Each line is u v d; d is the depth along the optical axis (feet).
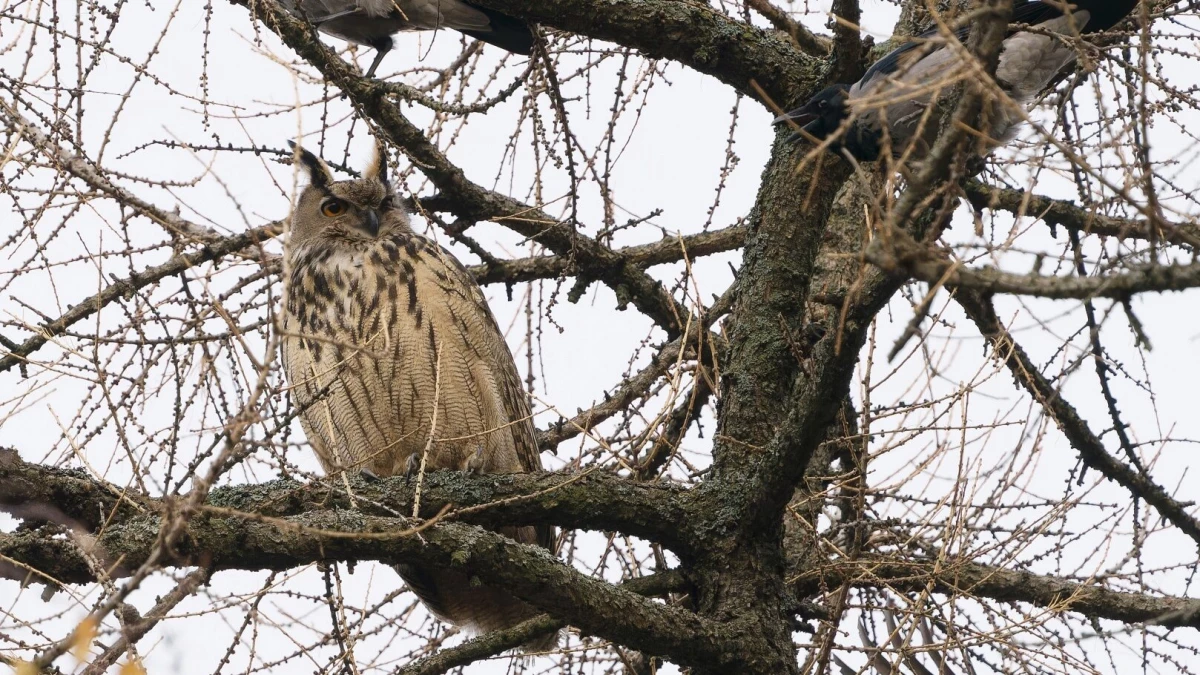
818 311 35.96
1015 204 35.12
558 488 30.68
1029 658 30.73
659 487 32.30
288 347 36.09
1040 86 34.47
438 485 30.91
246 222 22.25
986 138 19.98
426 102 33.22
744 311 35.27
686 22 35.63
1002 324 31.45
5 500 27.04
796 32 35.63
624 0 35.45
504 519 31.01
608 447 30.19
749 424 33.60
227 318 20.17
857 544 32.55
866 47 35.65
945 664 30.91
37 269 29.84
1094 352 34.27
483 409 36.47
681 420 37.27
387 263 36.42
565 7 35.19
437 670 30.32
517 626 30.89
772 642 30.96
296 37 33.40
